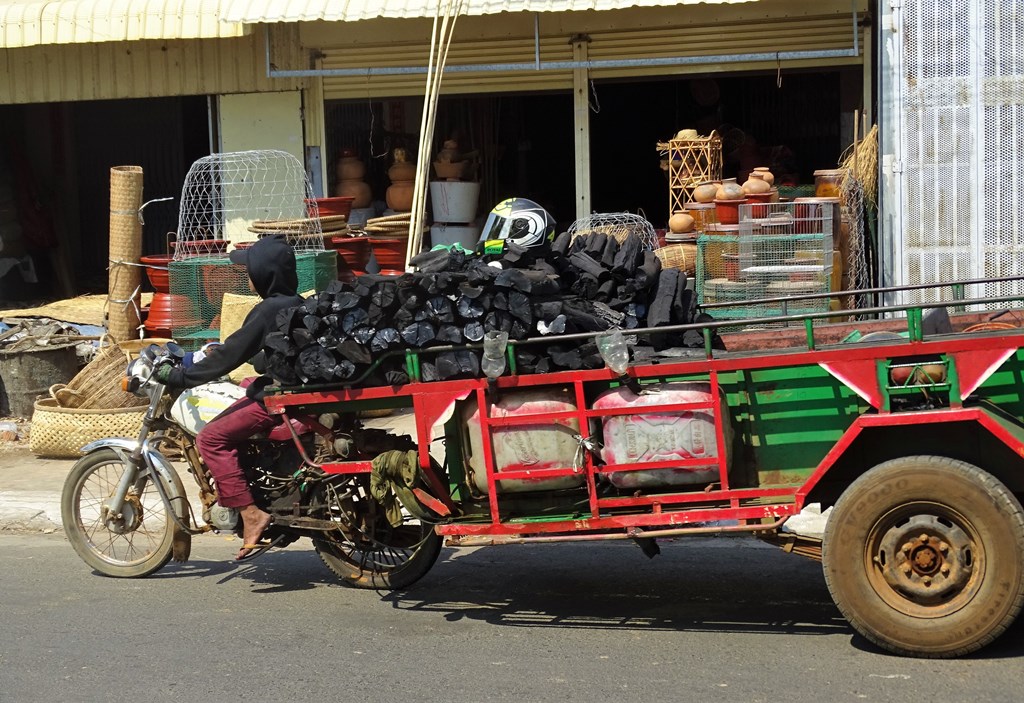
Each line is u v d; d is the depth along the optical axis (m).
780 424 4.84
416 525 5.89
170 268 10.29
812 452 4.83
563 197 12.38
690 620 5.27
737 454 4.88
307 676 4.73
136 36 10.77
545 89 11.03
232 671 4.81
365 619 5.46
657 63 10.19
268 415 5.58
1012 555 4.37
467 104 11.81
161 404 6.02
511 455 4.92
